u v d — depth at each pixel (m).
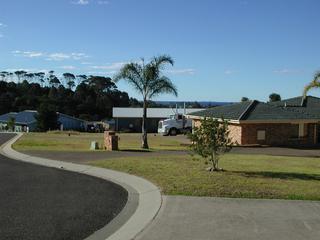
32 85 109.56
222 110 40.06
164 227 8.77
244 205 10.55
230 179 13.64
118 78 32.06
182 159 19.84
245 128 35.91
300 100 43.62
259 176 14.45
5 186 13.51
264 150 31.08
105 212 10.27
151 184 13.38
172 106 77.56
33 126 75.69
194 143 16.53
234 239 7.98
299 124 37.53
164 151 27.14
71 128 80.94
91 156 22.64
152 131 72.88
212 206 10.45
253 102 38.72
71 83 118.69
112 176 15.52
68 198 11.80
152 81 31.91
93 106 103.12
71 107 100.88
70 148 28.73
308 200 11.11
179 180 13.55
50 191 12.77
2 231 8.61
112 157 22.00
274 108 38.16
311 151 31.00
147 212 10.14
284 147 34.56
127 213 10.20
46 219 9.56
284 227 8.72
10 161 20.50
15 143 31.80
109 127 75.88
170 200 11.10
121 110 75.69
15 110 100.69
